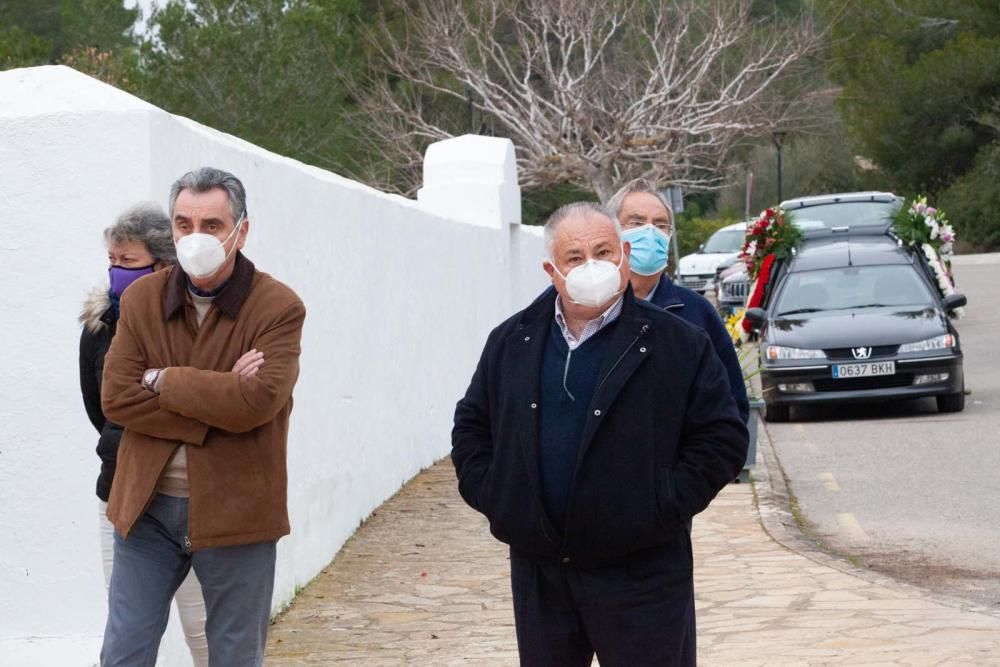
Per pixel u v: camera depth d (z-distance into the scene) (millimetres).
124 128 5961
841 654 6492
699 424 4184
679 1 37500
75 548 6047
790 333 15438
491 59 37344
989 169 48375
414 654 6789
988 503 10359
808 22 36062
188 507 4543
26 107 6031
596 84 35438
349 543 9406
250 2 25812
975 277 34500
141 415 4492
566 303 4207
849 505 10602
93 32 30141
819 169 54812
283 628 7348
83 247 6008
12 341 6051
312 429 8531
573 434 4148
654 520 4090
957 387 14945
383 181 31875
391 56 35312
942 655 6402
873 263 16828
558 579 4242
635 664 4176
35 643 5930
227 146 6984
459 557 8953
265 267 7586
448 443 13414
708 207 61219
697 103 33750
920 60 49469
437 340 12945
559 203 40500
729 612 7410
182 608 5207
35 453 6059
